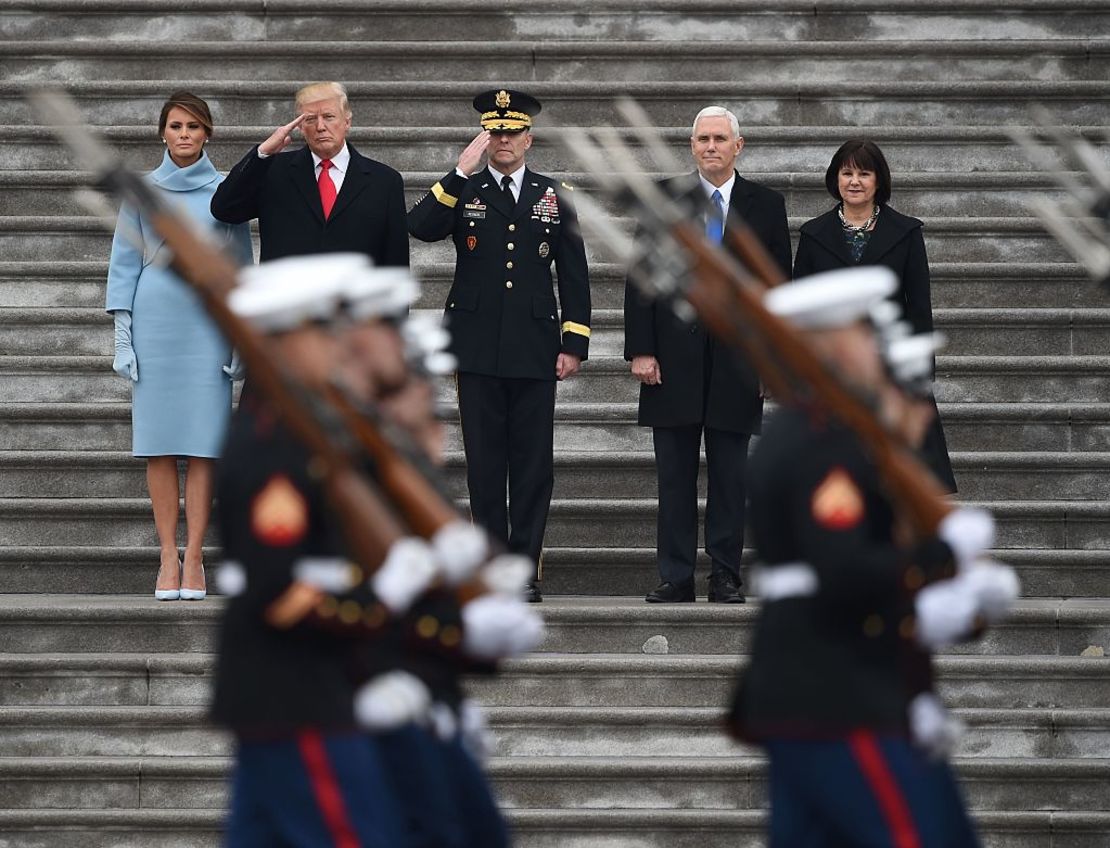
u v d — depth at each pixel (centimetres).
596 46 4691
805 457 1797
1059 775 2948
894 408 1862
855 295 1806
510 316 3472
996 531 3600
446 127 4538
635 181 1816
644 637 3228
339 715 1733
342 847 1712
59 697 3130
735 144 3431
